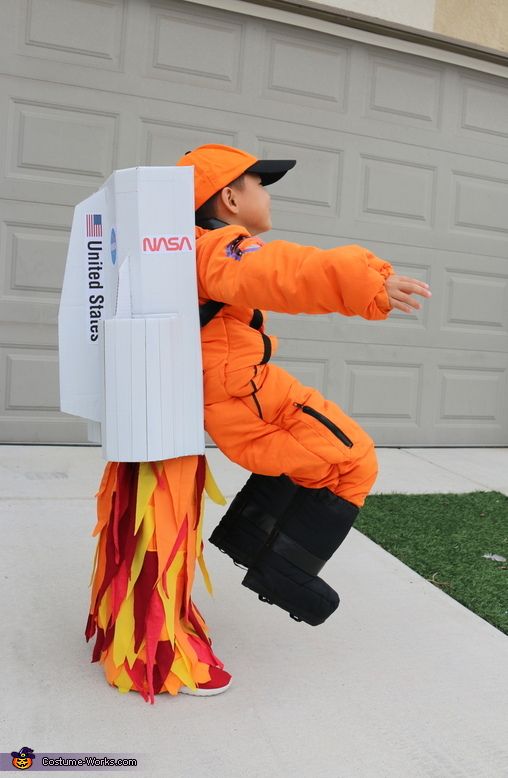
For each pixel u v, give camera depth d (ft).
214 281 5.98
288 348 17.12
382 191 17.58
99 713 6.32
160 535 6.51
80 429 15.64
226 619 8.35
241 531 6.84
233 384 6.25
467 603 9.29
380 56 17.22
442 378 18.72
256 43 16.10
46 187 14.90
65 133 14.92
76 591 8.71
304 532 6.51
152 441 6.23
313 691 6.95
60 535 10.43
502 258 19.01
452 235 18.39
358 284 5.31
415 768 5.89
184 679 6.62
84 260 6.84
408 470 16.17
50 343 15.26
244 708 6.57
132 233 6.17
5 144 14.58
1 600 8.31
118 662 6.62
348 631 8.29
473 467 16.92
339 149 17.06
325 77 16.78
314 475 6.33
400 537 11.61
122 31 15.11
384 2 16.33
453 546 11.39
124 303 6.22
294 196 16.81
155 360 6.16
